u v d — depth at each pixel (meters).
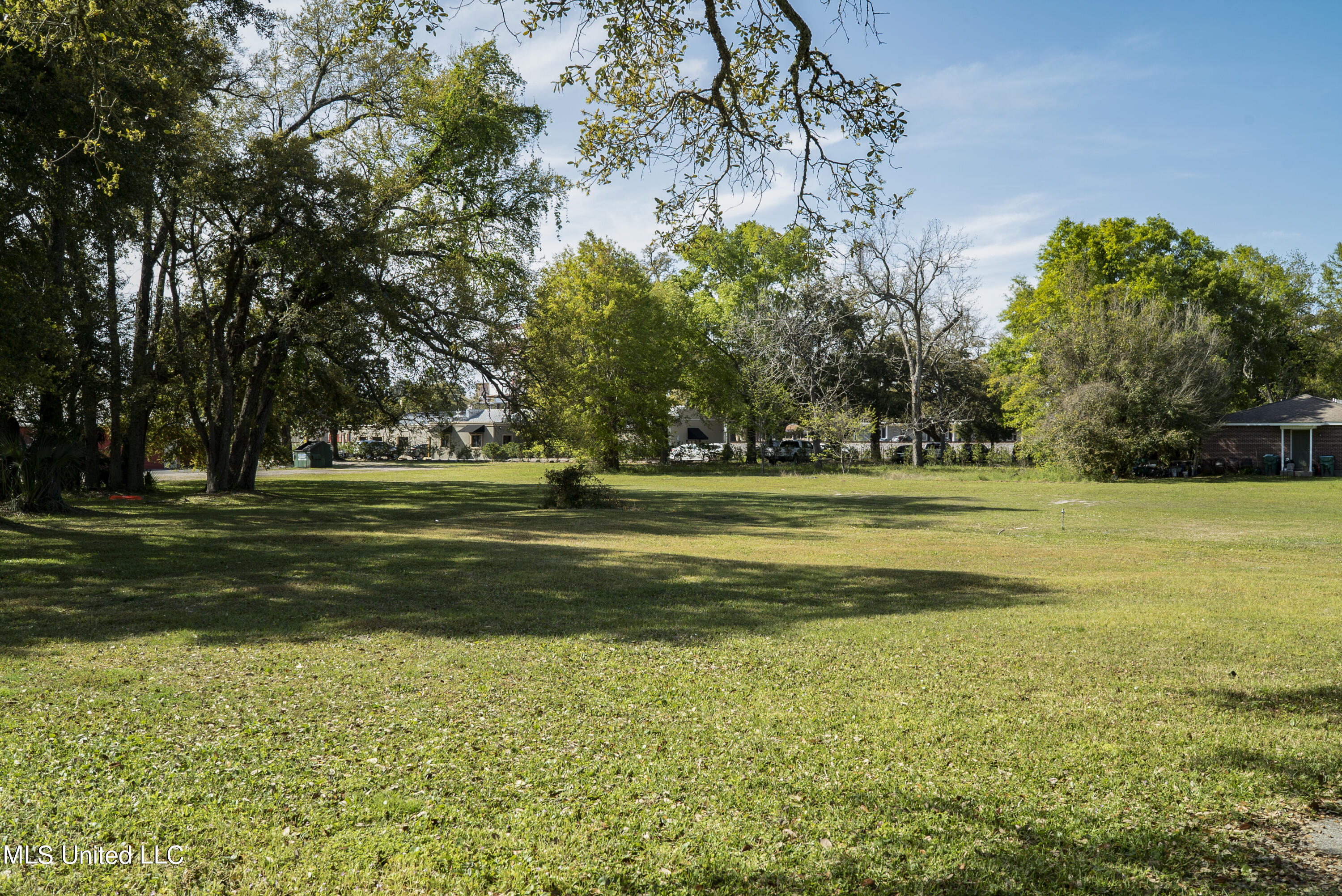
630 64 8.64
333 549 15.54
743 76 8.72
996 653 7.70
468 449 83.62
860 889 3.56
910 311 52.09
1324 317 62.00
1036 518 22.61
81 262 22.55
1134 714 5.84
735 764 4.98
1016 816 4.24
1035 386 44.50
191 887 3.61
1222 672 6.93
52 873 3.71
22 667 7.21
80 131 14.33
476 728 5.63
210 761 5.01
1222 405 41.62
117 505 24.73
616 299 48.72
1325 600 10.63
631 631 8.77
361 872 3.74
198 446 38.91
